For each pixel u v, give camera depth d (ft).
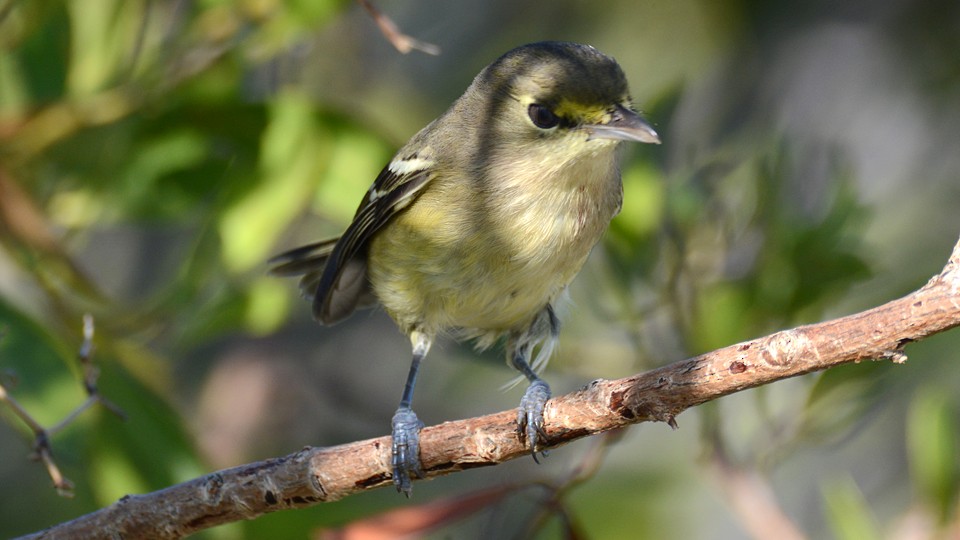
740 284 35.01
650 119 38.42
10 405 28.22
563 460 49.67
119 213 37.65
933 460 33.30
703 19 51.21
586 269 41.42
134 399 34.99
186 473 34.76
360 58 51.67
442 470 25.20
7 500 46.96
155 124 38.09
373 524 28.68
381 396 52.16
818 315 34.86
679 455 50.26
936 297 20.01
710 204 35.94
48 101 36.99
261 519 36.63
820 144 44.55
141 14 37.55
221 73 38.22
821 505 47.73
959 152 48.60
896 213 47.91
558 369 37.17
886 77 48.62
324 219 50.72
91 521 25.75
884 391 37.63
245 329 40.04
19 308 34.45
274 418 48.96
